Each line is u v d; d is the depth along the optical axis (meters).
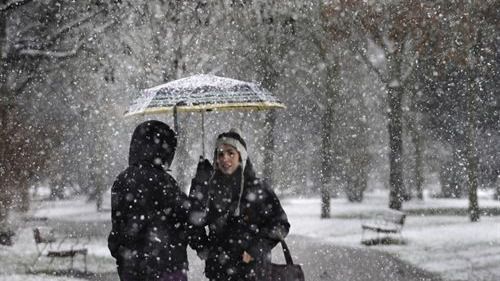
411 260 24.44
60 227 42.72
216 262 9.24
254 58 46.12
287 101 56.44
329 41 45.53
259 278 9.09
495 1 39.16
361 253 27.14
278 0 28.03
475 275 19.98
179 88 9.48
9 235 30.38
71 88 38.19
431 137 64.25
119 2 25.61
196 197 9.03
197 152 65.81
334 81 48.50
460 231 35.28
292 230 40.12
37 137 36.12
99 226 43.56
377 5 42.19
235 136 9.33
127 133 67.75
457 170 71.69
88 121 58.25
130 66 39.47
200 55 42.78
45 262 24.73
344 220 46.03
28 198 32.69
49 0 27.12
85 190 77.50
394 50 45.12
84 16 27.38
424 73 51.03
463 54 41.16
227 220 9.22
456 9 39.88
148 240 8.31
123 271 8.38
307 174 76.44
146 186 8.38
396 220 32.06
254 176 9.34
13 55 27.75
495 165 61.12
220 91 9.44
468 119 43.34
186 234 8.58
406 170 76.38
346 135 66.38
